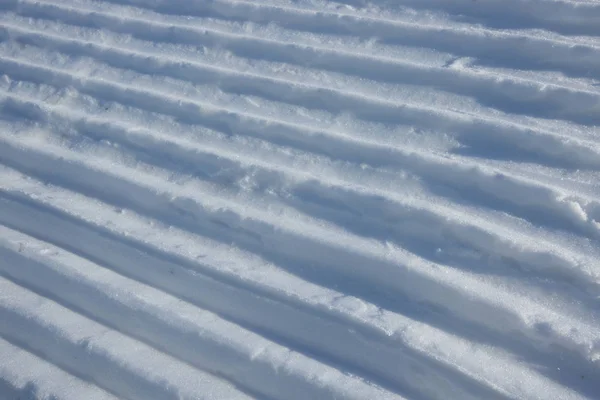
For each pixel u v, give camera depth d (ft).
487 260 7.00
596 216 7.23
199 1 11.69
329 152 8.56
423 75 9.43
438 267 6.95
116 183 8.49
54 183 8.80
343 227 7.61
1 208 8.45
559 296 6.63
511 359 6.21
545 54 9.45
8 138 9.45
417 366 6.10
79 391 6.39
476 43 9.82
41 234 8.11
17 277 7.65
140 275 7.42
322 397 6.01
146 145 9.04
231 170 8.43
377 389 6.05
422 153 8.21
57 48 11.31
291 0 11.51
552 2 10.11
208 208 7.91
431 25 10.36
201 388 6.23
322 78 9.79
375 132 8.79
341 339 6.42
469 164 7.93
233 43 10.67
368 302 6.76
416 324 6.45
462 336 6.40
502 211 7.50
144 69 10.49
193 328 6.67
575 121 8.52
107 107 9.87
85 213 8.08
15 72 10.92
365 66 9.78
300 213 7.88
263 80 9.75
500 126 8.38
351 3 11.25
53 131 9.62
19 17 12.32
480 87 9.11
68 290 7.32
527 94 8.86
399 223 7.49
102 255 7.69
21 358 6.75
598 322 6.38
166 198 8.14
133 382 6.33
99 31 11.59
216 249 7.59
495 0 10.45
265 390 6.24
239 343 6.49
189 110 9.46
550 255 6.80
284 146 8.75
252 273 7.13
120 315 6.98
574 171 7.84
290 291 6.81
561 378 6.03
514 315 6.37
